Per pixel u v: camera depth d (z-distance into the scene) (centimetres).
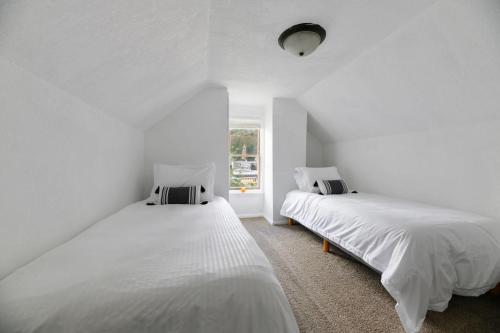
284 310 77
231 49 202
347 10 150
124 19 104
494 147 183
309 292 171
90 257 96
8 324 64
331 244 272
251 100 377
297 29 167
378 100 251
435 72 182
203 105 298
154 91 202
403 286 133
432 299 133
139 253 100
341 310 150
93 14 89
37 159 103
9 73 86
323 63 231
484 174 190
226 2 142
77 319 65
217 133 301
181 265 87
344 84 263
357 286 179
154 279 78
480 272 140
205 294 74
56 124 116
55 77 108
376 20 160
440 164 227
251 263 89
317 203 272
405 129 263
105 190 178
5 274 85
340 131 364
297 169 360
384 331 132
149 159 285
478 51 149
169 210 197
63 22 82
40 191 105
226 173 302
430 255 136
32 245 99
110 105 172
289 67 241
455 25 146
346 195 296
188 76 224
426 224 152
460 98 186
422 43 169
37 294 70
